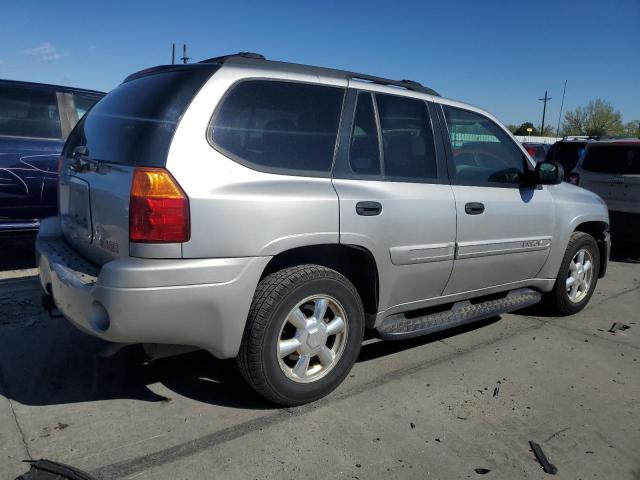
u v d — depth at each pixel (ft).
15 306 15.84
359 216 10.87
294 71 10.79
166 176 8.87
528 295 15.81
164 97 9.51
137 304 8.77
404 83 12.86
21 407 10.52
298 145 10.46
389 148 11.93
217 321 9.45
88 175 10.64
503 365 13.32
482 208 13.43
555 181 14.52
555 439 10.16
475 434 10.18
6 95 19.11
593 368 13.37
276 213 9.71
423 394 11.62
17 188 18.99
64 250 11.44
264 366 10.04
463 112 13.78
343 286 10.91
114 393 11.20
